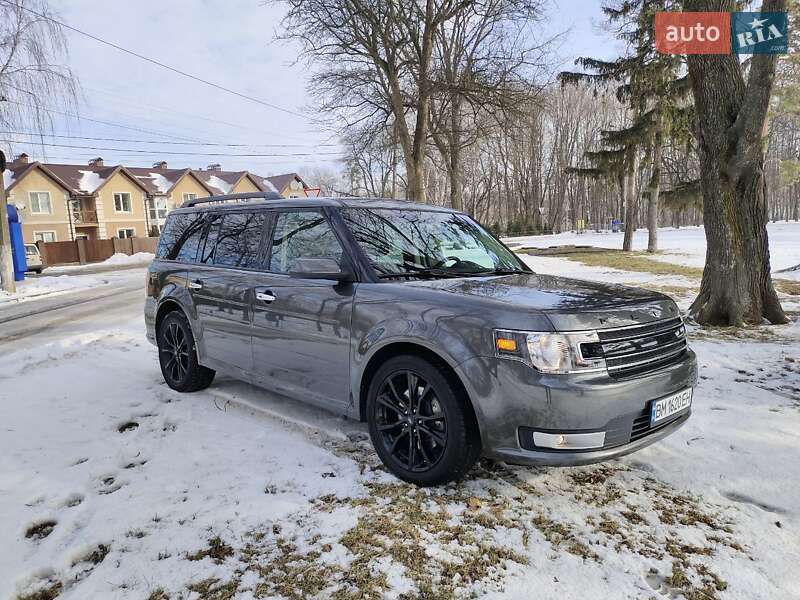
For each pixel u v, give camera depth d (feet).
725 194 23.95
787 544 7.97
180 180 169.78
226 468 10.49
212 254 14.87
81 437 12.16
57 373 18.02
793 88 24.77
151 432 12.45
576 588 7.01
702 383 15.67
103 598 6.86
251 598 6.86
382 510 8.91
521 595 6.88
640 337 9.00
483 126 60.18
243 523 8.55
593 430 8.18
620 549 7.87
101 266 106.11
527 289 10.05
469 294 9.52
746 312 24.21
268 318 12.39
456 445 9.02
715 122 23.90
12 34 51.72
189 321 14.99
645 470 10.39
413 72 56.54
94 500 9.35
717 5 23.12
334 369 10.98
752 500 9.27
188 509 8.99
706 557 7.68
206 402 14.57
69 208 138.21
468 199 194.08
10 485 9.84
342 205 12.14
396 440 10.04
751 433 11.95
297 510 8.92
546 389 8.09
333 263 10.71
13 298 47.93
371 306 10.26
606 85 69.87
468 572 7.34
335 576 7.27
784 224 180.75
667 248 83.20
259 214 13.74
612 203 247.70
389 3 52.26
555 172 216.74
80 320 32.63
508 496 9.40
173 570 7.41
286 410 13.78
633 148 70.69
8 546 8.01
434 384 9.21
